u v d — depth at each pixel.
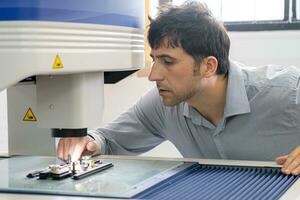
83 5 0.90
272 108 1.51
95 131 1.65
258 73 1.60
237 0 2.90
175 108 1.60
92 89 1.05
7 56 0.83
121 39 1.01
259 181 1.11
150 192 0.99
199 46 1.38
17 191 1.00
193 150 1.65
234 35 2.87
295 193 0.99
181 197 0.95
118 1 0.98
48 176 1.13
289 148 1.54
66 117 1.03
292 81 1.55
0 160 1.38
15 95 1.44
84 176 1.14
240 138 1.53
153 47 1.38
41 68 0.85
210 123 1.54
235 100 1.49
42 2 0.84
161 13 1.39
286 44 2.81
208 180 1.13
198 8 1.44
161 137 1.80
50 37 0.86
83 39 0.91
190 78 1.40
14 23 0.83
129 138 1.72
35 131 1.45
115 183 1.07
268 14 2.87
